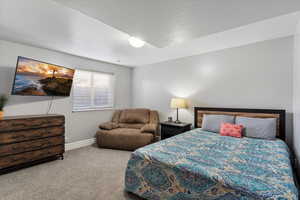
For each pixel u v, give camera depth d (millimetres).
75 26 2070
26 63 2455
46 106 3064
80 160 2787
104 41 2613
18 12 1738
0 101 2336
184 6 1300
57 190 1863
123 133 3389
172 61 3857
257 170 1309
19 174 2234
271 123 2350
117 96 4453
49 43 2723
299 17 1850
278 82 2535
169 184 1495
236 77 2945
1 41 2535
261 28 2172
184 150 1806
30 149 2414
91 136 3861
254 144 2051
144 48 3006
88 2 1257
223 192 1196
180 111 3721
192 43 2762
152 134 3365
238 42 2719
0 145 2129
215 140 2240
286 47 2465
